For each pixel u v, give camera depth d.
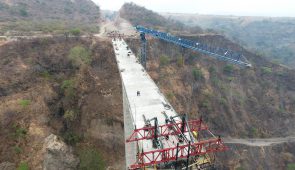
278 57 188.62
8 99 59.19
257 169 84.88
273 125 102.00
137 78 62.53
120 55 80.62
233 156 85.00
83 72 71.44
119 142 60.03
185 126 35.88
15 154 50.66
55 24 110.31
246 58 126.12
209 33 130.88
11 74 65.81
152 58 94.69
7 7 124.19
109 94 68.19
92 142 60.09
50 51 78.69
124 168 56.53
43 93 63.94
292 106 110.62
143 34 84.88
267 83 115.44
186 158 30.92
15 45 76.06
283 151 91.94
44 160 51.09
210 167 32.47
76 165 55.56
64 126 61.53
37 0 154.50
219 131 90.88
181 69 96.62
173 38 88.69
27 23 103.50
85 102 65.12
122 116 63.03
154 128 34.78
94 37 94.00
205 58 109.19
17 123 54.50
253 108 104.88
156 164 30.78
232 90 105.69
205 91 96.25
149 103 48.53
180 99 86.31
